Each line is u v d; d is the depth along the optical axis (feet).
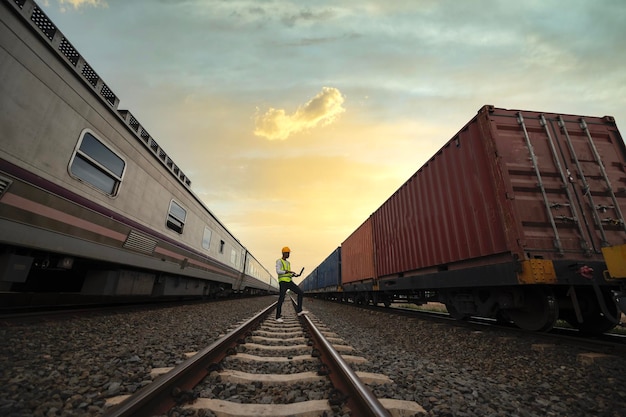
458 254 20.62
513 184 16.67
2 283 12.90
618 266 12.10
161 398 6.97
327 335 18.63
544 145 18.08
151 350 12.39
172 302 37.81
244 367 10.56
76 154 16.42
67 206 15.78
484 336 17.71
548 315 16.33
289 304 56.70
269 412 6.75
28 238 13.47
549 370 11.90
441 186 23.21
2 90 12.25
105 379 8.68
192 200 34.88
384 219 35.55
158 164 26.25
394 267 32.01
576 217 16.31
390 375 10.52
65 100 15.53
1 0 12.17
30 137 13.55
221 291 53.21
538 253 15.38
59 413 6.53
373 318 30.40
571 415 8.27
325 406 7.15
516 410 8.20
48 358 10.10
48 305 21.81
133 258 22.26
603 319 18.04
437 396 8.77
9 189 12.54
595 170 17.85
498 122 18.16
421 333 20.76
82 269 20.62
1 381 7.95
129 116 21.68
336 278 63.21
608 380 10.55
